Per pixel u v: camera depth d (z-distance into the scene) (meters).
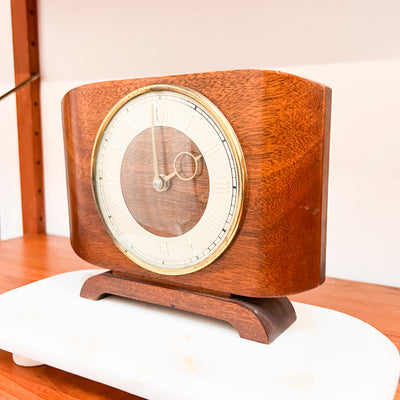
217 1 0.60
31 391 0.34
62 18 0.72
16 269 0.57
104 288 0.42
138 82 0.38
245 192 0.34
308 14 0.55
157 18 0.64
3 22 0.79
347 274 0.57
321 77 0.55
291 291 0.35
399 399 0.32
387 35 0.51
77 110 0.41
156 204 0.38
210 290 0.37
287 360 0.32
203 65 0.62
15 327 0.37
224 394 0.29
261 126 0.33
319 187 0.34
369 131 0.54
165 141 0.37
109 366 0.32
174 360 0.32
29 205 0.80
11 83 0.80
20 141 0.78
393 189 0.53
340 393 0.29
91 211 0.42
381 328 0.41
